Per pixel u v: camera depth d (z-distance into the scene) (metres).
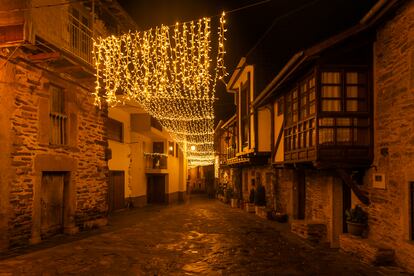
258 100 14.46
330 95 8.72
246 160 17.72
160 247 9.79
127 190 21.11
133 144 22.44
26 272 7.12
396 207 7.27
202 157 39.31
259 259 8.41
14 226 9.05
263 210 16.62
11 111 9.02
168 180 28.98
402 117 7.18
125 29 16.06
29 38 8.73
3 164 8.73
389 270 6.92
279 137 13.05
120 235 11.67
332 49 8.55
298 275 7.03
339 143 8.64
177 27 10.14
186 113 25.16
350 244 8.41
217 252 9.19
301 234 11.00
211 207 24.69
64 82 11.36
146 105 19.86
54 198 11.12
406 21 7.06
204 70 11.22
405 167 7.00
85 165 12.56
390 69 7.70
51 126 10.88
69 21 11.51
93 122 13.25
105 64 12.32
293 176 13.81
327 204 10.42
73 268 7.48
